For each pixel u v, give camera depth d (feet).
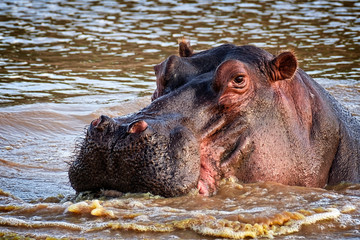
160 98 50.16
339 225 44.06
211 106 49.75
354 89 92.17
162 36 131.85
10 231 42.34
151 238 41.06
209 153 49.37
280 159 51.44
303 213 45.14
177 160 46.21
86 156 47.01
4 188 56.95
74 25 144.56
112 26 143.54
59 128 78.33
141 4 175.52
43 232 42.27
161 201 46.16
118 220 43.83
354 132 58.39
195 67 52.54
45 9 166.61
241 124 50.16
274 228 42.91
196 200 46.65
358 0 180.55
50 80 99.35
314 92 55.93
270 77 51.93
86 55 116.26
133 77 102.01
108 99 89.76
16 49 120.26
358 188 54.03
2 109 82.28
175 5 173.58
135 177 46.21
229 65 49.75
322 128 54.49
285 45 122.11
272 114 51.42
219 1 179.93
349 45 124.26
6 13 159.33
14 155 68.18
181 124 48.32
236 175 50.49
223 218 43.52
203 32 134.62
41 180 60.34
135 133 46.01
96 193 48.83
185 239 41.01
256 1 179.83
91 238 40.93
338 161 55.72
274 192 49.39
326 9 166.20
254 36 130.52
